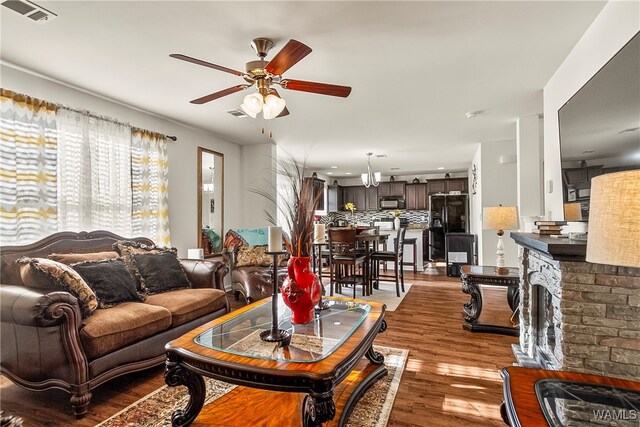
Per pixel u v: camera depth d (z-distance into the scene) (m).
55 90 3.03
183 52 2.49
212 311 3.11
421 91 3.29
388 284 5.88
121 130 3.54
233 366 1.57
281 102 2.38
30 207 2.75
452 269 6.60
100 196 3.31
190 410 1.84
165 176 4.07
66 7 1.94
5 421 1.26
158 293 3.03
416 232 7.48
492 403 2.09
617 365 1.59
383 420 1.91
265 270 4.37
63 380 2.01
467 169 8.68
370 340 1.99
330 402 1.46
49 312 1.94
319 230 2.45
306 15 2.04
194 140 4.71
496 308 4.20
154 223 3.92
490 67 2.76
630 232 0.95
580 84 2.34
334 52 2.50
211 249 4.99
